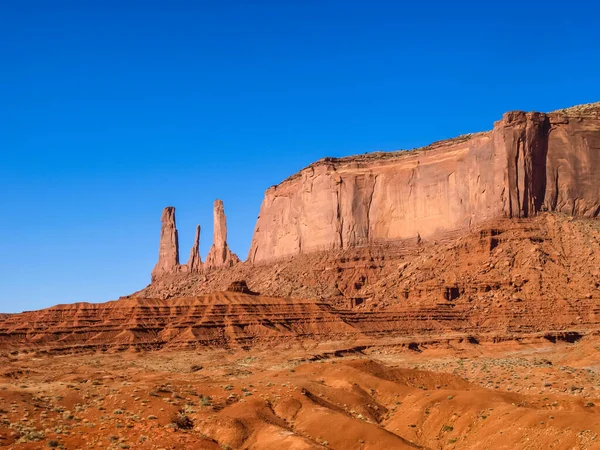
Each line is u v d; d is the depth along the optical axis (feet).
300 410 280.31
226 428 257.96
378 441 246.06
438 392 292.20
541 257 650.02
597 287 613.11
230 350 600.39
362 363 344.49
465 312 633.20
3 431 252.83
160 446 241.35
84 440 249.34
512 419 250.98
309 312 653.30
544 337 565.53
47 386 351.87
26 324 626.64
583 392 350.64
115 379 381.19
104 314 644.69
